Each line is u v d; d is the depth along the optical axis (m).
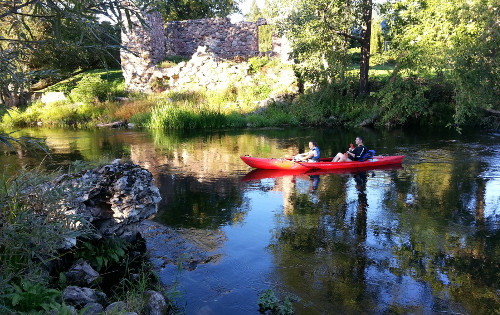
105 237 5.50
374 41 31.73
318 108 21.03
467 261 5.30
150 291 4.29
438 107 19.77
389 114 18.55
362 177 10.07
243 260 5.37
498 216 7.07
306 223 6.79
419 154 12.87
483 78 14.73
